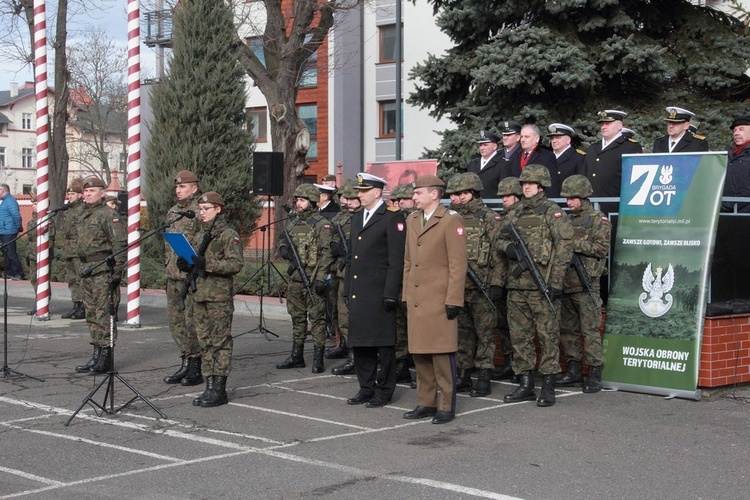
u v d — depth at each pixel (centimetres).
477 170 1206
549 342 915
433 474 671
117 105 4991
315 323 1116
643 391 974
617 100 1766
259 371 1127
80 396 957
